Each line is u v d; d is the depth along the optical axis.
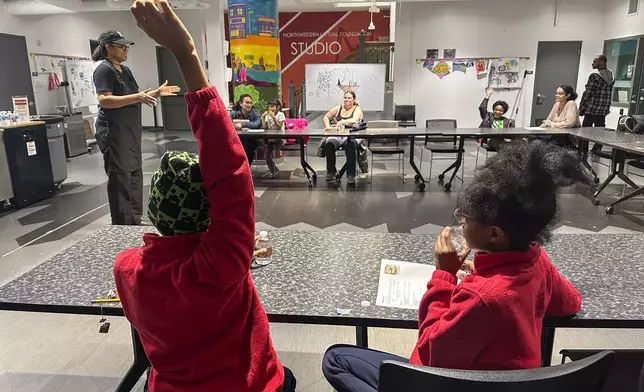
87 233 4.04
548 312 1.17
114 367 2.17
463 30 9.52
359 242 1.79
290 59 13.14
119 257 0.95
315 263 1.58
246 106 6.25
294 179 6.08
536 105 9.70
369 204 4.90
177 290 0.83
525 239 0.95
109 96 3.51
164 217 0.85
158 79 11.51
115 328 2.52
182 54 0.80
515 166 0.93
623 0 8.36
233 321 0.92
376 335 2.45
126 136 3.69
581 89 9.51
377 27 12.74
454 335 0.93
